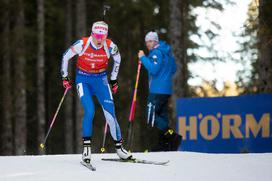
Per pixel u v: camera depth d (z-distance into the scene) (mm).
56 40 58094
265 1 30922
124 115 58156
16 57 50094
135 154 21625
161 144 25875
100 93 19406
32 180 16125
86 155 18453
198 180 16516
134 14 56281
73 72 57875
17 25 50906
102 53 18844
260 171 17984
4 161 19250
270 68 31266
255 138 27422
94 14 56688
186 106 29203
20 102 49906
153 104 25734
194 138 28859
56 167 18016
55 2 55312
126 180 16188
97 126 59250
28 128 60031
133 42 58344
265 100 27344
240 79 56062
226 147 28031
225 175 17297
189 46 54750
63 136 61750
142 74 58312
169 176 16875
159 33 56469
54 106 61156
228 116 28078
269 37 30922
